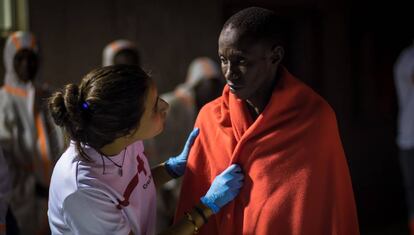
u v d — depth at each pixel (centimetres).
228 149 175
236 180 171
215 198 169
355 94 564
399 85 485
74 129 162
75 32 396
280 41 167
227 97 180
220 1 466
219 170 177
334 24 540
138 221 176
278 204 166
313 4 523
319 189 168
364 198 570
